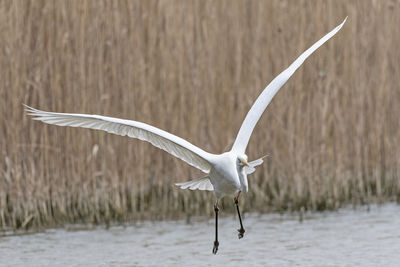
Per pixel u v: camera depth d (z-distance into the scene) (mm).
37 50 13492
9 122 13391
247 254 11703
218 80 15242
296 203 15258
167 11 14945
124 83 14414
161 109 14844
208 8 15234
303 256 11469
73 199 14047
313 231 13328
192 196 14977
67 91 13719
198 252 11898
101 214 14203
